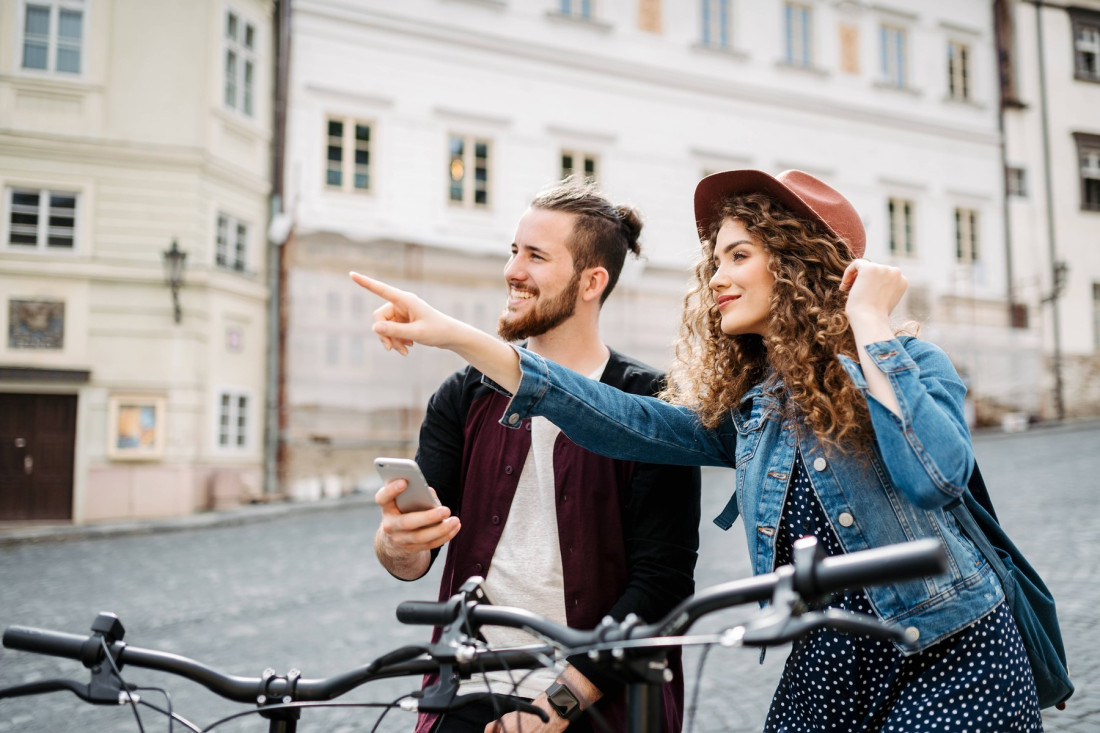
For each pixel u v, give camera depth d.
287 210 15.73
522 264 1.89
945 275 22.09
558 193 1.93
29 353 13.37
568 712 1.59
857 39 21.56
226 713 4.61
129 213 13.87
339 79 16.36
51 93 13.69
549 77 18.14
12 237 13.52
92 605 7.37
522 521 1.84
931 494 1.34
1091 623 5.26
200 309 14.07
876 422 1.41
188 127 14.11
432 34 17.09
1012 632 1.51
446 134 17.19
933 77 22.44
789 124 20.48
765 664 5.04
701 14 19.86
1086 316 23.53
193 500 13.80
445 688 1.18
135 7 14.08
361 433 15.76
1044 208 23.41
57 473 13.34
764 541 1.61
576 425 1.60
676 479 1.80
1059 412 22.78
